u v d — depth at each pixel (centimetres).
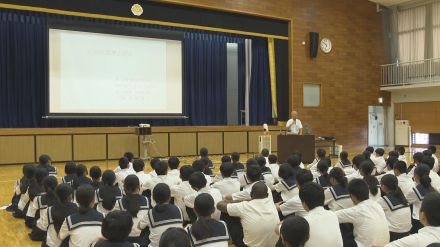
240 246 361
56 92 1009
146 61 1120
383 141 1600
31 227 448
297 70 1368
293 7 1359
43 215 344
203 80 1255
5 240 410
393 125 1594
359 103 1504
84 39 1038
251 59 1333
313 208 265
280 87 1365
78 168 475
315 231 254
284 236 196
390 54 1554
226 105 1298
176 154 1168
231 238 363
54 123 1050
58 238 308
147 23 1127
